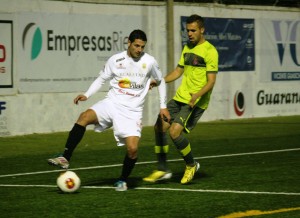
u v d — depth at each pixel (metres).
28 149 33.06
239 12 49.81
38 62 39.47
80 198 19.69
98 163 28.11
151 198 19.69
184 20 46.75
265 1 54.75
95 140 37.19
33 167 26.98
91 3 41.75
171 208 18.27
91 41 41.88
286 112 53.44
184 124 22.02
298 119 49.81
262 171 25.30
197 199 19.55
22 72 38.81
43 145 34.62
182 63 22.61
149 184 22.28
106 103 20.50
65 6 40.56
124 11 43.50
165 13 45.78
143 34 20.27
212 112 48.28
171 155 30.61
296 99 54.16
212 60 21.98
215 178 23.58
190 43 22.48
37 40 39.38
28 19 39.00
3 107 38.03
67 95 40.84
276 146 33.81
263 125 45.09
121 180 21.05
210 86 21.88
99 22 42.25
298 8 54.31
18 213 17.73
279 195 20.20
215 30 48.16
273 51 52.31
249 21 50.56
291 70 53.75
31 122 39.38
